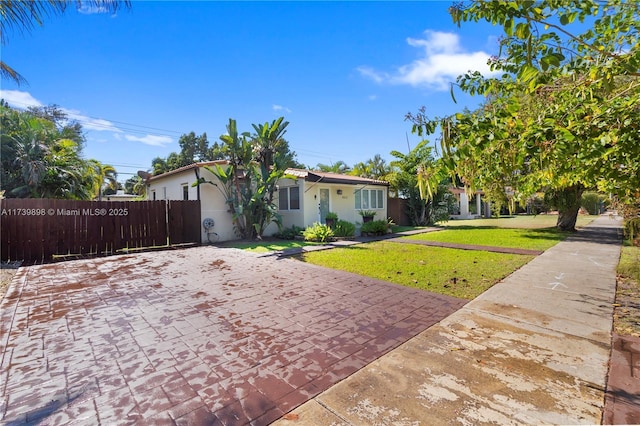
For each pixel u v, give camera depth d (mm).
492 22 2225
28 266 7887
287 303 4766
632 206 6172
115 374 2811
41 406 2361
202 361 3029
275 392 2504
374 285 5727
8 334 3707
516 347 3186
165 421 2172
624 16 2705
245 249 10336
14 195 13039
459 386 2529
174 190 14414
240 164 12461
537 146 2387
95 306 4711
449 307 4473
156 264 8000
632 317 3900
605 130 2393
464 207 27891
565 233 13422
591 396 2367
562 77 2969
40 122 14562
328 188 14852
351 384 2596
